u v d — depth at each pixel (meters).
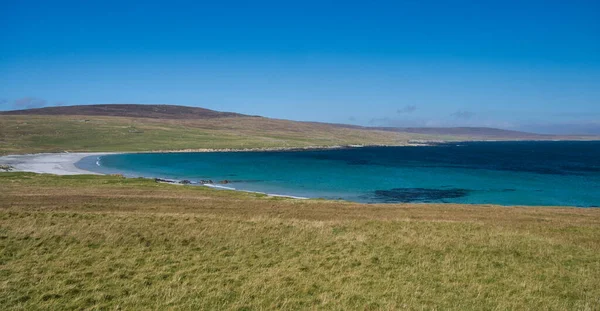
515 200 68.69
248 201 45.97
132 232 23.73
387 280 17.06
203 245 22.02
